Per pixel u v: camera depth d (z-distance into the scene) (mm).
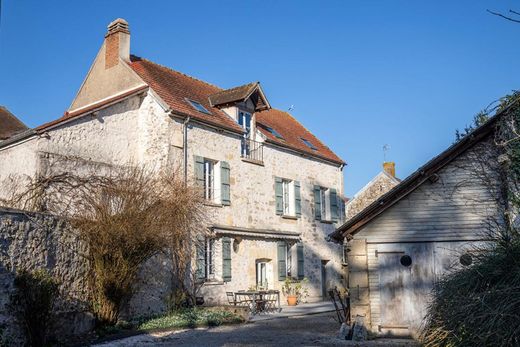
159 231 14359
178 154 18625
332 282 25500
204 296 18500
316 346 11461
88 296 12891
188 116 18969
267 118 26250
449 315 8109
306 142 26562
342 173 27562
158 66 22453
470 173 12469
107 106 18109
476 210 12359
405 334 12352
